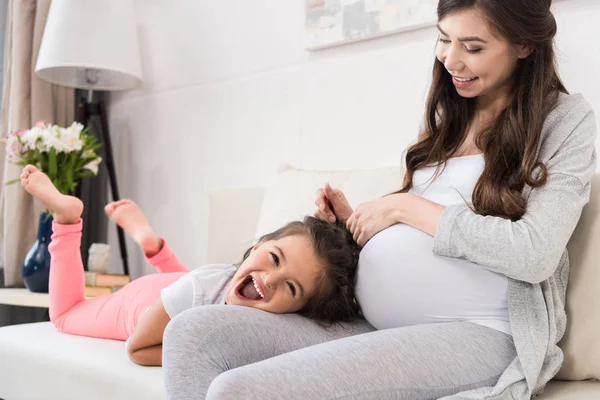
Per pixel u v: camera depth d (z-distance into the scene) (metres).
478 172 1.33
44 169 2.54
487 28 1.24
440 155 1.42
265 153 2.56
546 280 1.24
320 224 1.37
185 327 1.12
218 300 1.39
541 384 1.16
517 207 1.22
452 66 1.31
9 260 2.84
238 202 2.21
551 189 1.21
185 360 1.09
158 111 3.01
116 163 3.19
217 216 2.23
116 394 1.31
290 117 2.47
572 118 1.28
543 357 1.15
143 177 3.06
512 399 1.08
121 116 3.18
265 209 1.96
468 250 1.18
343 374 1.00
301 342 1.22
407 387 1.03
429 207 1.26
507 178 1.28
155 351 1.37
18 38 2.91
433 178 1.40
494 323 1.21
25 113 2.93
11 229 2.84
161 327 1.37
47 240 2.45
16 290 2.55
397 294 1.25
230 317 1.16
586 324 1.30
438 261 1.23
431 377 1.06
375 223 1.33
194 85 2.86
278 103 2.52
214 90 2.78
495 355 1.15
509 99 1.37
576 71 1.77
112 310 1.68
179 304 1.38
